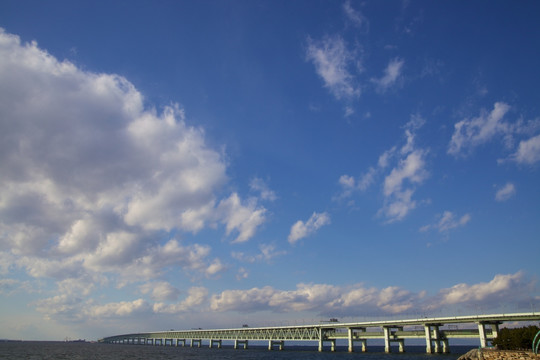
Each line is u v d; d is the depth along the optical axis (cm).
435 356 15488
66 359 16700
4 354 19612
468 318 14400
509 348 11450
